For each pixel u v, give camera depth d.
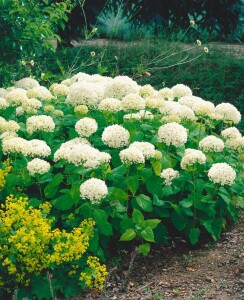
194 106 5.16
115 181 4.48
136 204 4.49
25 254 3.86
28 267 3.82
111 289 4.11
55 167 4.61
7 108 5.11
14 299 3.71
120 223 4.36
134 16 11.48
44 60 9.70
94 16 11.28
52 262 3.89
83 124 4.55
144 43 10.41
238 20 11.91
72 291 4.00
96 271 3.92
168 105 5.09
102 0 11.30
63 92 5.45
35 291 3.92
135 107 4.75
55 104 5.40
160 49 9.91
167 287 4.12
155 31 11.52
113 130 4.47
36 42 6.23
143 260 4.47
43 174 4.43
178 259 4.51
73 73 8.66
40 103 5.04
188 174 4.71
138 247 4.55
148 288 4.11
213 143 4.70
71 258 3.85
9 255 3.82
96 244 4.12
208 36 11.98
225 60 9.42
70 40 11.39
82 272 3.92
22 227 3.82
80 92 4.98
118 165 4.65
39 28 6.16
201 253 4.59
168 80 9.06
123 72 9.29
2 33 5.91
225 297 3.94
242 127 7.77
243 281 4.11
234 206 4.87
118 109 4.86
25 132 4.86
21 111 5.07
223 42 12.59
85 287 4.05
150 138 4.90
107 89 5.11
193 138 5.11
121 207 4.42
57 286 3.97
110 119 5.02
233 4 11.56
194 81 8.86
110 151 4.70
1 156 4.64
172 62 9.48
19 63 7.30
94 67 9.59
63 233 3.91
